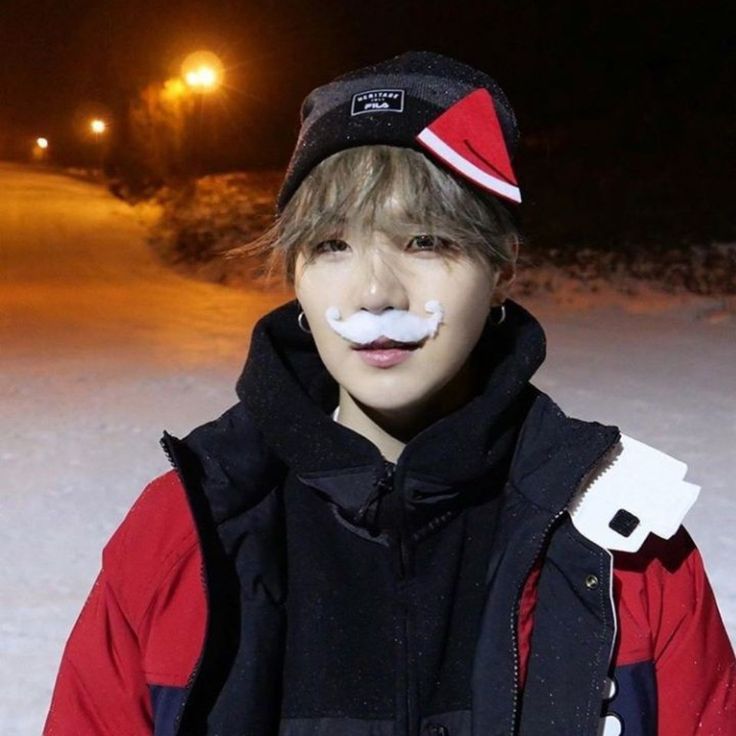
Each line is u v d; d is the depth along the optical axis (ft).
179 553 4.17
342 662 4.08
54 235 68.95
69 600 12.89
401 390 3.94
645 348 28.27
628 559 4.26
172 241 61.57
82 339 30.94
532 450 4.25
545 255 45.52
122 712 4.22
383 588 4.15
